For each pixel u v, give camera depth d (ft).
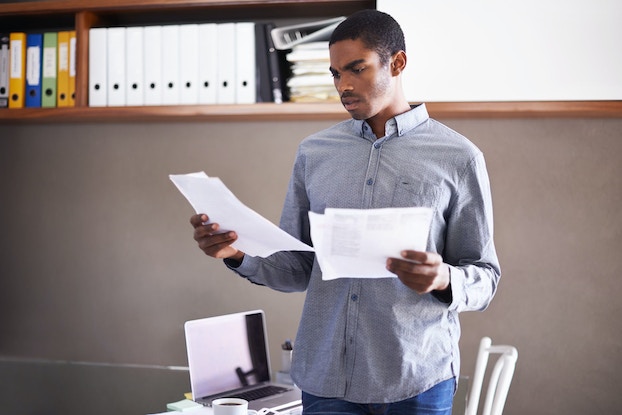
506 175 9.67
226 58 9.46
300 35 9.46
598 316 9.52
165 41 9.57
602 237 9.52
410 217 4.21
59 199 10.79
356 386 4.88
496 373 7.67
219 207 4.83
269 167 10.23
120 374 7.82
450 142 5.11
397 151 5.13
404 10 8.91
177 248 10.49
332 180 5.21
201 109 9.41
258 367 7.70
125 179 10.61
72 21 10.37
